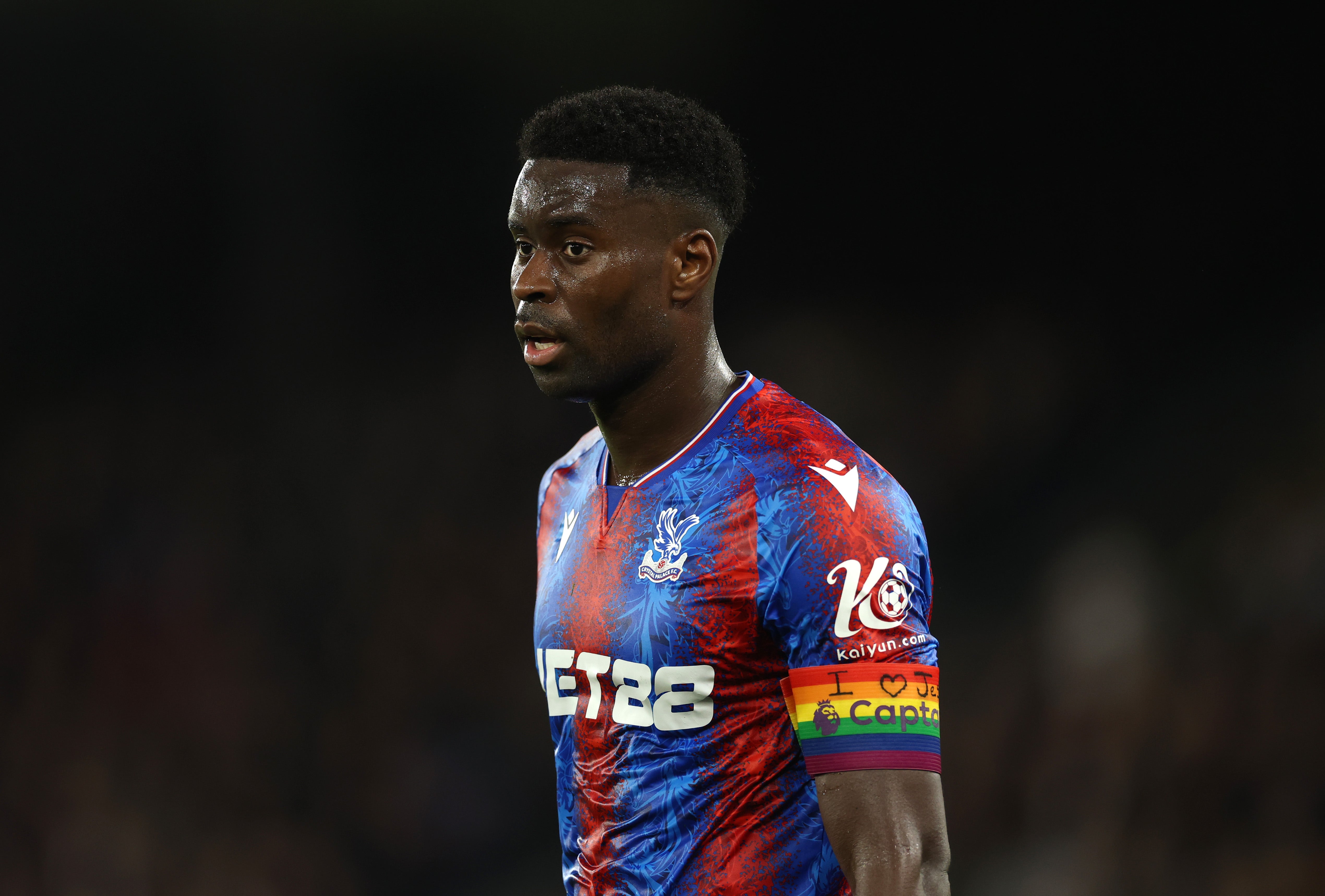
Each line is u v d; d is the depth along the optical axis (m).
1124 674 35.00
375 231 50.28
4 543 42.72
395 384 48.91
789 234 48.28
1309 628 33.09
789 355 47.03
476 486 45.84
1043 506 41.38
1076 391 43.25
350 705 40.16
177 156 49.38
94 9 46.09
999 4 44.69
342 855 37.06
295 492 45.66
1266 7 41.72
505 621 42.28
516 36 47.34
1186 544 37.53
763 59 47.62
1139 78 44.12
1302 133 42.12
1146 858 31.48
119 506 44.03
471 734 39.69
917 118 46.97
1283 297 41.91
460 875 36.88
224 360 48.94
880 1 45.69
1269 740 32.03
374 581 43.19
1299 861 30.00
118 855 35.84
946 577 41.00
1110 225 44.59
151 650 39.81
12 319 49.47
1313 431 38.12
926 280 46.75
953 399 44.44
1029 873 32.69
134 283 49.62
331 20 46.56
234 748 38.38
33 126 49.00
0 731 38.38
